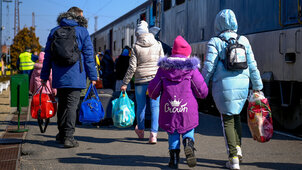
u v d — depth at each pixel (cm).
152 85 385
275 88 611
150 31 633
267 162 415
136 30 536
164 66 371
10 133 612
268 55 620
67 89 493
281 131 636
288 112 612
